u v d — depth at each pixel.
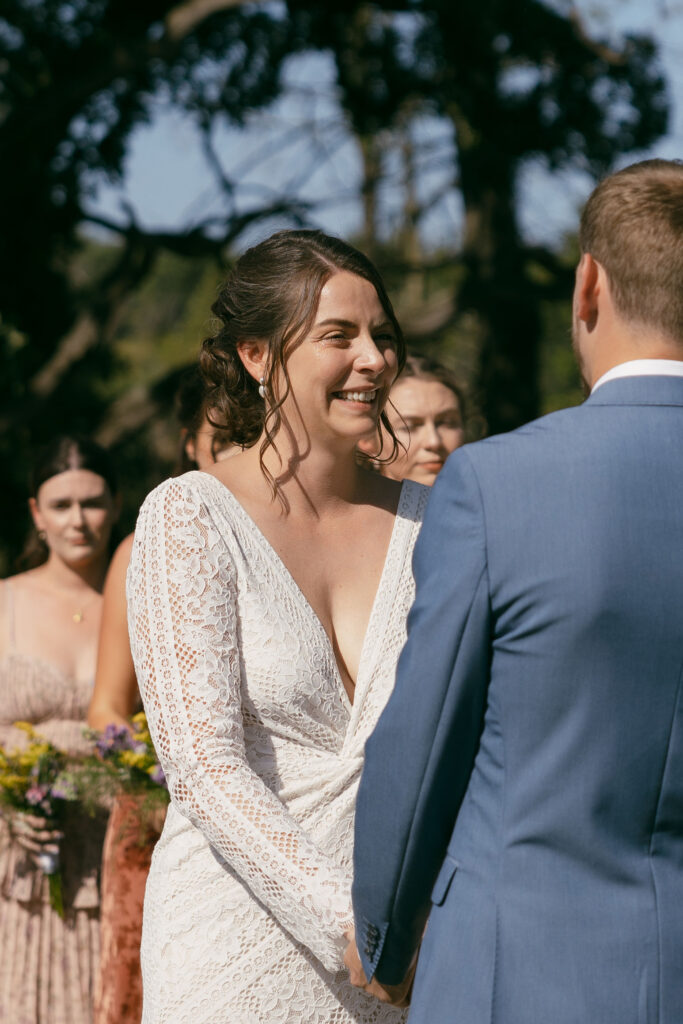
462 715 1.75
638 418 1.74
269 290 2.16
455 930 1.72
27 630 3.77
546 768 1.67
